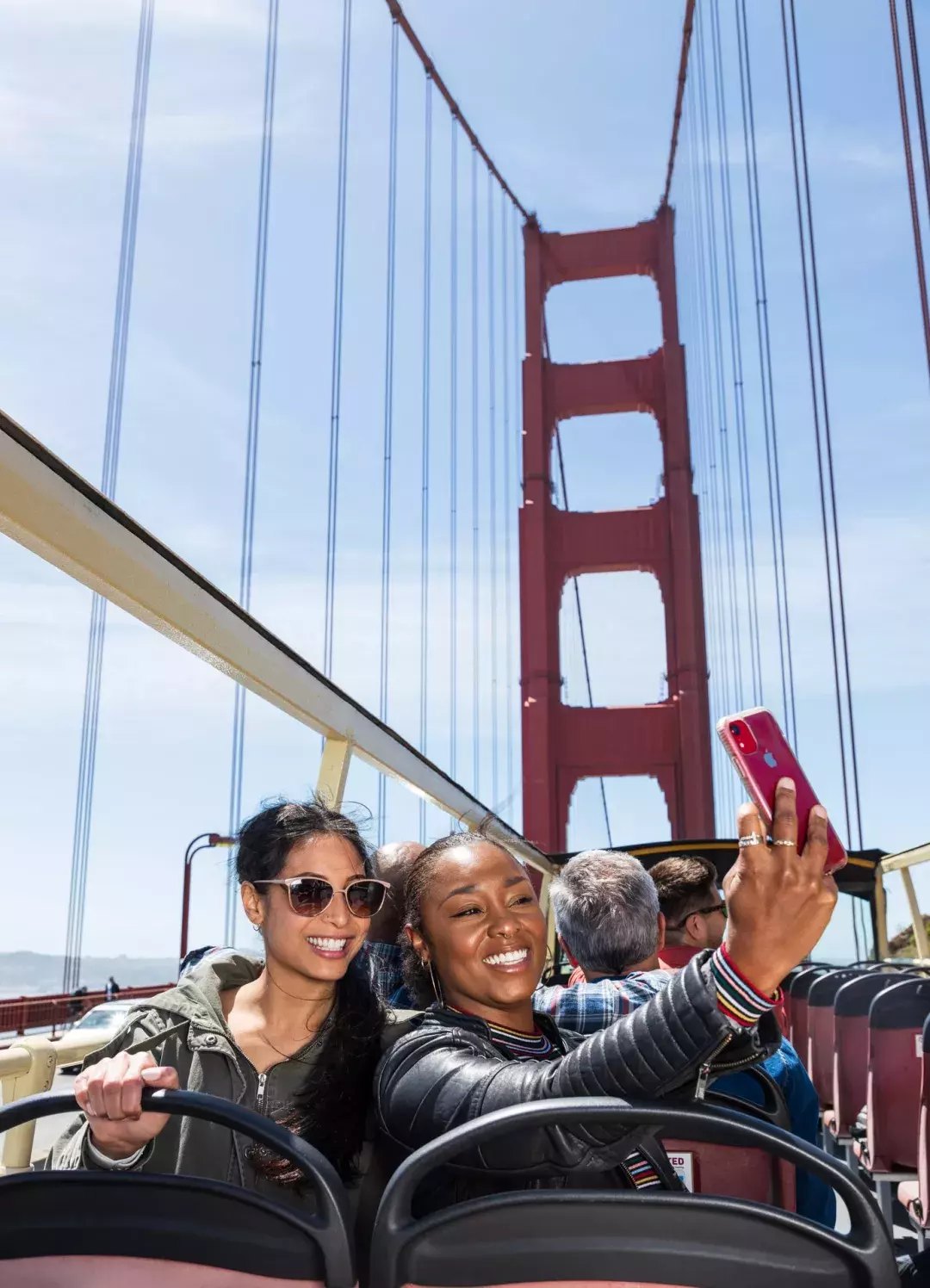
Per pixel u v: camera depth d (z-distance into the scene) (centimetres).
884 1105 319
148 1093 119
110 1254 108
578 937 234
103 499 178
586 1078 120
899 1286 102
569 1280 103
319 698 274
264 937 172
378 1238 105
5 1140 194
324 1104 158
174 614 202
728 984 116
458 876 168
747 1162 158
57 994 1705
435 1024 161
